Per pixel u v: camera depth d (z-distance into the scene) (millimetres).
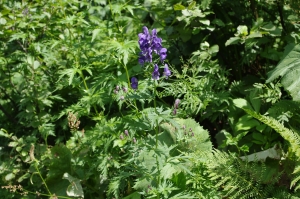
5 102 5547
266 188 3496
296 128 3986
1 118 5531
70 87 4918
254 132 4082
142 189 3645
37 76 4871
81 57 4586
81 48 4457
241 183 3480
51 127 4684
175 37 4977
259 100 4242
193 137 3900
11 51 5332
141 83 3650
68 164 4332
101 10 6047
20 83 5105
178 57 5109
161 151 3098
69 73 3963
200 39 4961
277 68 3910
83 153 4301
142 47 3006
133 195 3654
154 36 3004
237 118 4340
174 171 3656
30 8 5062
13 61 4941
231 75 5137
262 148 3994
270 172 3578
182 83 4273
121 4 4438
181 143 3916
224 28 5027
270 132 4023
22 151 4473
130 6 4312
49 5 4867
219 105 4445
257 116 3486
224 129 4547
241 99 4254
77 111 4125
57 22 4613
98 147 4129
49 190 4402
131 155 3629
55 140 5055
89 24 4461
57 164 4336
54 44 4398
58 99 5059
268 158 3719
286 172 3607
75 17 4445
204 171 3564
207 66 4543
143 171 3328
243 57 4898
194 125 4086
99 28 4176
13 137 4535
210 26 4734
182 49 5105
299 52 3914
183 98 4574
